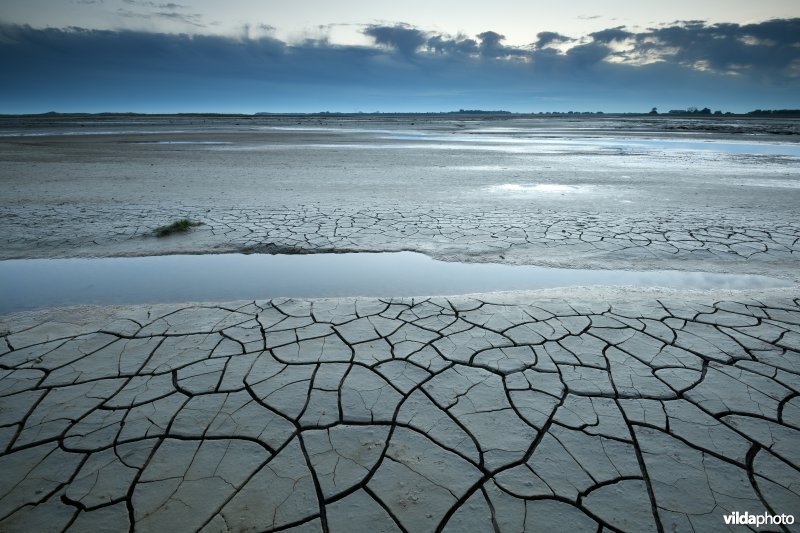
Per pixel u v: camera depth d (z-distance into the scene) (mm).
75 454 1893
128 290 4074
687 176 11477
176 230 5852
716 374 2475
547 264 4777
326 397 2271
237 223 6289
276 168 12852
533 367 2547
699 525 1586
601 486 1749
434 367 2547
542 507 1657
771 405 2217
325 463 1854
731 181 10562
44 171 11852
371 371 2508
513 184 10086
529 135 35156
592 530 1571
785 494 1707
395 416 2135
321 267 4734
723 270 4551
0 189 8945
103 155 16500
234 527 1567
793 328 3000
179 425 2066
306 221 6418
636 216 6742
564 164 14336
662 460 1873
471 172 12219
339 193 8719
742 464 1849
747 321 3109
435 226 6195
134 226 6098
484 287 4172
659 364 2578
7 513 1615
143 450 1914
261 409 2182
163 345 2801
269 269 4672
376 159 15680
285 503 1666
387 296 3965
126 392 2316
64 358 2648
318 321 3131
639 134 36656
